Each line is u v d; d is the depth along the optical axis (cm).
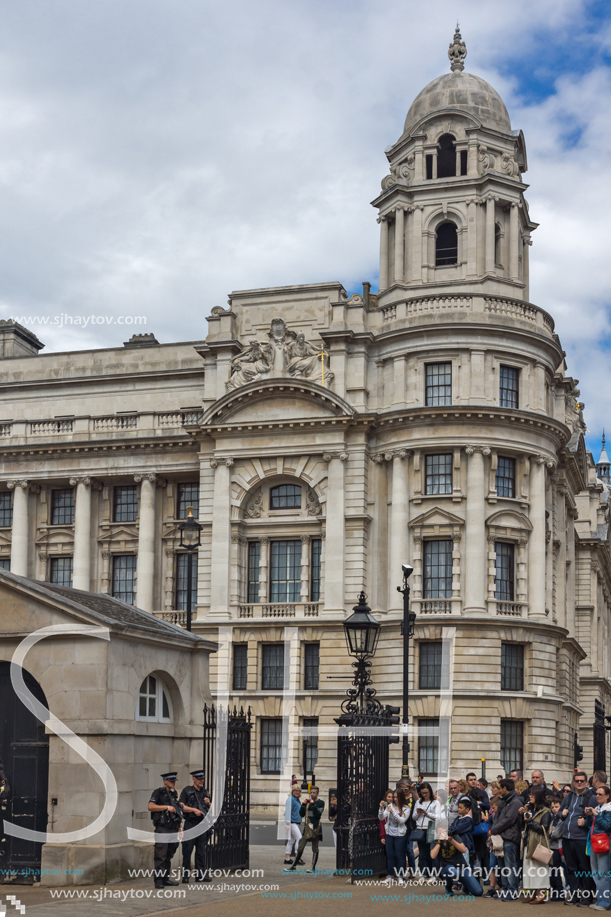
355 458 7456
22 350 9662
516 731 7100
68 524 8294
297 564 7588
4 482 8350
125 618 3181
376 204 8138
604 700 11206
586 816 2730
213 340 7912
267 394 7606
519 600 7256
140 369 8631
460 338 7381
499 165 7956
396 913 2419
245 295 8012
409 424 7325
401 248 7881
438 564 7244
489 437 7269
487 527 7225
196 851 2948
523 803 2852
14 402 8794
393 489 7350
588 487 11006
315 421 7462
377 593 7356
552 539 7819
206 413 7706
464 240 7812
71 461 8225
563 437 7850
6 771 2923
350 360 7594
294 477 7569
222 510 7625
